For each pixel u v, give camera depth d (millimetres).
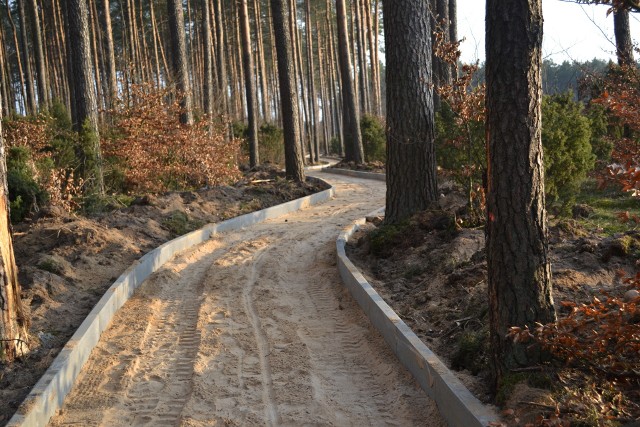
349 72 33281
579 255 7184
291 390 6004
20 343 6379
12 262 6430
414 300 7848
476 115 10078
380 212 16031
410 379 6078
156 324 8117
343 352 7023
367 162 34906
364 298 8141
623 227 9227
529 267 4957
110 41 28156
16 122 16250
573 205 10680
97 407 5793
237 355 6934
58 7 43562
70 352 6293
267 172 26641
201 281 10156
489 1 5008
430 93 11445
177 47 23000
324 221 15484
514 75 4910
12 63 53500
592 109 13984
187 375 6465
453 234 9695
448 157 11656
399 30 11266
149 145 18656
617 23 15867
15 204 12422
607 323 4570
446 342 6449
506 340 4980
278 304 8781
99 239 11016
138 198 15328
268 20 55188
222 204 16891
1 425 5094
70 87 29656
